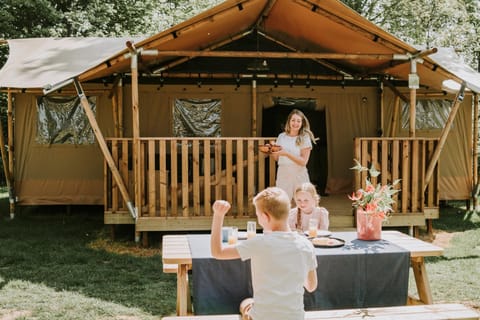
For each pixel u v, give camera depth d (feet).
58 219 30.07
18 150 31.09
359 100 32.42
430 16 58.65
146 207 23.93
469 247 22.61
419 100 33.04
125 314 14.37
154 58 26.63
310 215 14.53
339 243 12.51
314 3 21.29
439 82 27.55
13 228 26.86
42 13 51.55
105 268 19.12
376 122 32.50
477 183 32.89
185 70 31.14
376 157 23.11
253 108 31.45
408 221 23.47
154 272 18.57
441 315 10.69
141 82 31.17
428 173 23.82
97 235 25.38
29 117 31.09
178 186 26.96
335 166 32.32
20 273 18.37
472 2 61.26
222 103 31.63
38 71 28.81
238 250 9.21
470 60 64.80
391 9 60.29
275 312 8.83
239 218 22.57
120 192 24.36
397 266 11.94
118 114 30.40
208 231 26.11
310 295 11.73
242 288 11.47
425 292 13.26
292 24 26.11
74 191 31.32
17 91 29.76
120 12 57.72
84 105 22.22
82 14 52.49
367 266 11.85
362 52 25.72
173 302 15.31
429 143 24.03
